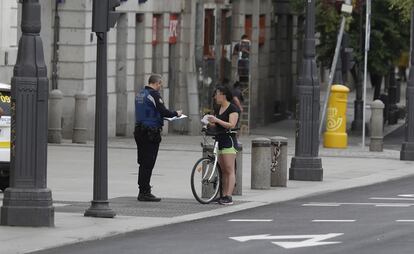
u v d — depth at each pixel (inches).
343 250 1189.7
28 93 1317.7
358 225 1405.0
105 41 1443.2
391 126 4234.7
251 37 4082.2
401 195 1827.0
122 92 3191.4
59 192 1771.7
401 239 1272.1
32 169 1330.0
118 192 1797.5
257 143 1870.1
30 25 1320.1
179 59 3528.5
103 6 1434.5
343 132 2945.4
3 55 2632.9
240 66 3629.4
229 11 3882.9
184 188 1876.2
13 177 1332.4
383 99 4247.0
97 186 1457.9
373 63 3725.4
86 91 2997.0
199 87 3555.6
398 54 3769.7
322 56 3703.3
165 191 1824.6
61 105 2805.1
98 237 1293.1
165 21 3403.1
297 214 1539.1
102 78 1445.6
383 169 2335.1
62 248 1212.5
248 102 3634.4
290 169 2055.9
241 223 1433.3
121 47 3184.1
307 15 2039.9
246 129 3641.7
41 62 1325.0
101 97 1446.9
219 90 1659.7
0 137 1684.3
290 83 4566.9
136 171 2172.7
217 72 3752.5
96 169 1455.5
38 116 1323.8
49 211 1341.0
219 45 3789.4
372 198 1775.3
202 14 3558.1
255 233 1330.0
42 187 1338.6
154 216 1492.4
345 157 2635.3
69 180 1957.4
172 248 1208.8
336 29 3634.4
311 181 2042.3
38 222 1334.9
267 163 1876.2
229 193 1652.3
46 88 1326.3
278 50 4431.6
